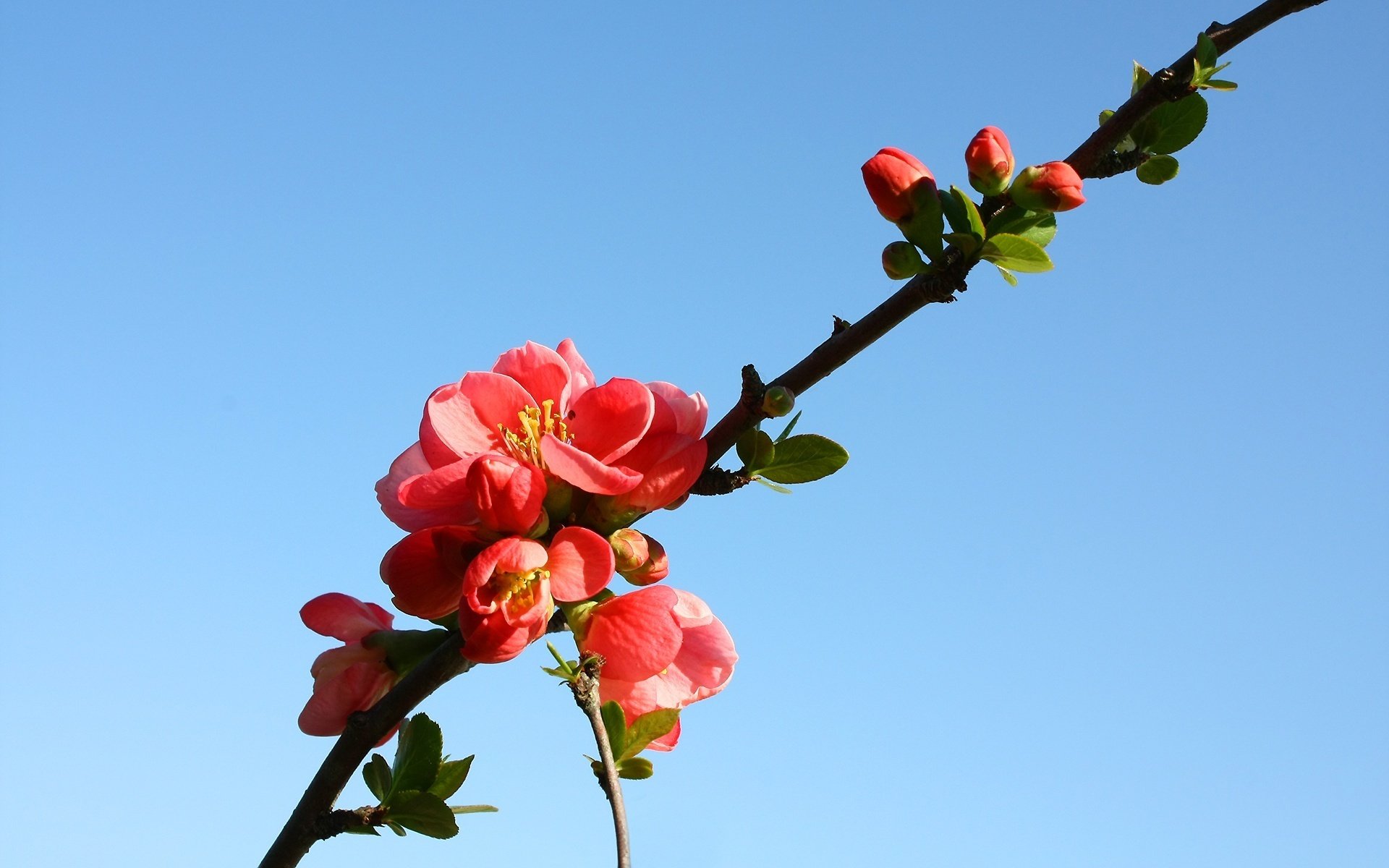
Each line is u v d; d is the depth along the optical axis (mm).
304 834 544
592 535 539
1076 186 558
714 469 558
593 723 536
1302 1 570
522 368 568
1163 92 573
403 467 560
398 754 548
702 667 561
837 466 557
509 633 529
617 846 524
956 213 558
